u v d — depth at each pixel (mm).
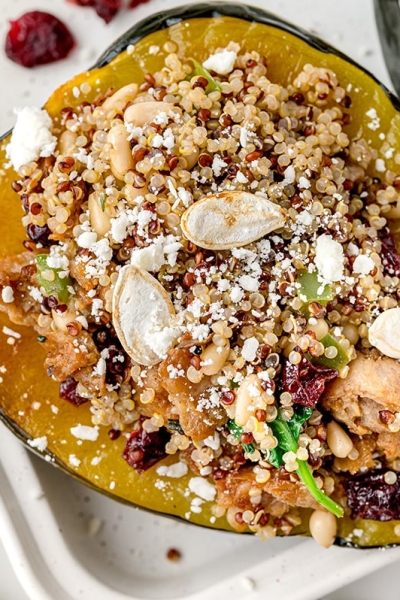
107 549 276
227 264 224
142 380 227
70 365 225
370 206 237
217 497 238
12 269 232
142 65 237
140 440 234
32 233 230
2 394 238
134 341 222
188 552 277
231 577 260
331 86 236
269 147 229
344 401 227
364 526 243
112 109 229
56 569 258
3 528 253
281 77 240
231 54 232
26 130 230
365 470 240
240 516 236
